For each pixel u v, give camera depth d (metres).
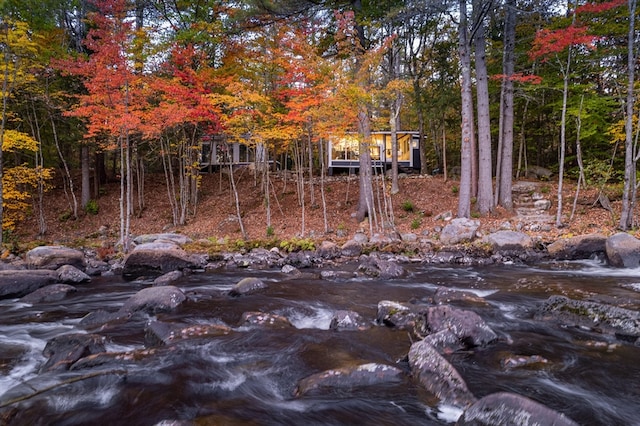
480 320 5.11
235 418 3.24
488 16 16.95
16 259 12.03
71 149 23.77
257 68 17.20
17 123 18.36
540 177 22.20
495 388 3.76
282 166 29.36
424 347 4.18
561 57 16.33
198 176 19.34
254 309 6.81
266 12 15.63
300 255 12.46
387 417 3.30
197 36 15.65
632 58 12.45
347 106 12.68
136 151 20.06
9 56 12.97
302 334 5.41
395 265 10.23
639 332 4.93
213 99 13.95
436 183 21.12
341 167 24.92
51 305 7.49
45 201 21.56
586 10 13.12
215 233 17.25
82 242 15.48
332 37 16.11
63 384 3.76
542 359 4.33
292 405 3.52
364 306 7.05
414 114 27.30
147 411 3.38
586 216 15.12
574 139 21.52
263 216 18.75
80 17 18.44
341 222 17.31
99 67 11.52
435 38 22.55
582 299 6.89
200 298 7.63
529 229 14.38
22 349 5.07
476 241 13.30
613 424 3.18
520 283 8.59
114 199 22.05
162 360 4.44
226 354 4.69
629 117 12.76
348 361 4.39
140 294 6.93
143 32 13.26
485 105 16.55
